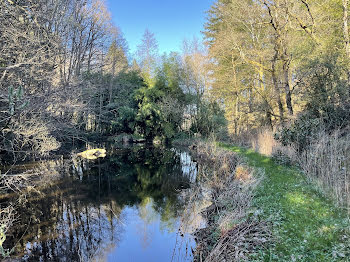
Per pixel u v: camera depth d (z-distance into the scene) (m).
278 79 13.55
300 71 9.09
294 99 12.22
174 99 24.36
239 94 17.19
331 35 9.98
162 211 7.24
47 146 8.98
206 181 9.19
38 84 8.48
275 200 5.20
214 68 18.42
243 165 8.27
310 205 4.64
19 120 7.54
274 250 3.68
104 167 13.34
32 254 5.01
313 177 5.82
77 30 17.70
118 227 6.25
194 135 22.34
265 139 10.72
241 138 15.48
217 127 18.55
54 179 10.66
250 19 13.12
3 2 6.68
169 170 12.78
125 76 26.09
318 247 3.45
